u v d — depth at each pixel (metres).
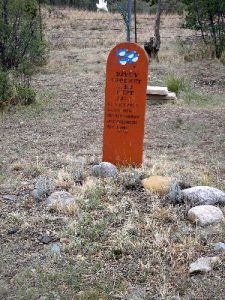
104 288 1.96
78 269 2.08
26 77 6.48
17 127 4.56
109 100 3.14
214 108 5.38
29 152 3.75
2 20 7.16
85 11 18.64
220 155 3.65
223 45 8.46
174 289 1.95
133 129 3.17
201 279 2.01
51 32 13.28
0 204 2.71
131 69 3.07
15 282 2.01
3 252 2.24
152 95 5.55
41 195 2.78
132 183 2.88
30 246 2.29
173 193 2.65
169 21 15.36
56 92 6.04
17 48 7.29
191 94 5.97
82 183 2.95
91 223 2.44
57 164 3.39
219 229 2.35
